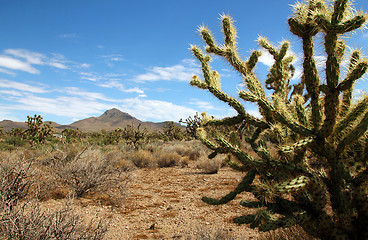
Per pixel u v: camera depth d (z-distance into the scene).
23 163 4.91
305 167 2.16
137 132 23.25
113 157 13.05
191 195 7.29
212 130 2.77
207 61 2.95
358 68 1.77
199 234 3.81
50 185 5.56
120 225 4.92
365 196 1.83
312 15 1.91
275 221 1.82
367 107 1.91
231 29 2.94
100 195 6.56
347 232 1.84
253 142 2.58
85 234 3.38
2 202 3.36
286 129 2.35
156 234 4.52
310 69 1.97
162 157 14.13
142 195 7.31
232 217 5.19
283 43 2.61
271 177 2.26
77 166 6.61
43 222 3.11
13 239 2.86
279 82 2.65
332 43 1.84
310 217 1.88
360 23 1.73
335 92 1.88
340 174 1.94
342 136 2.04
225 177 9.78
